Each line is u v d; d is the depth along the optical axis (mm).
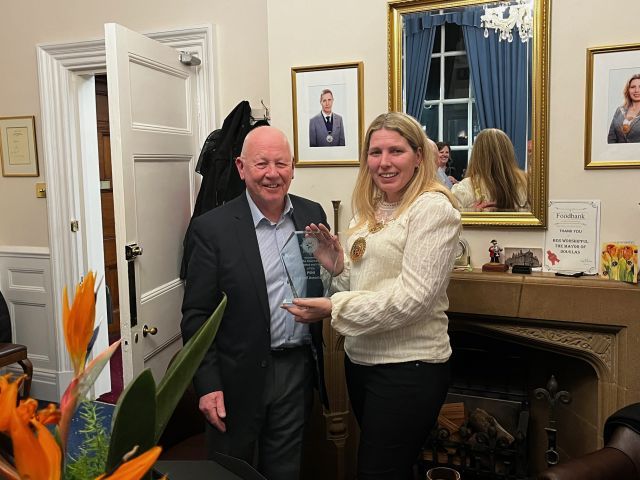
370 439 1622
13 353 3119
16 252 3623
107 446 786
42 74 3385
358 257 1644
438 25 2291
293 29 2531
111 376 3988
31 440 587
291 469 1774
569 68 2143
